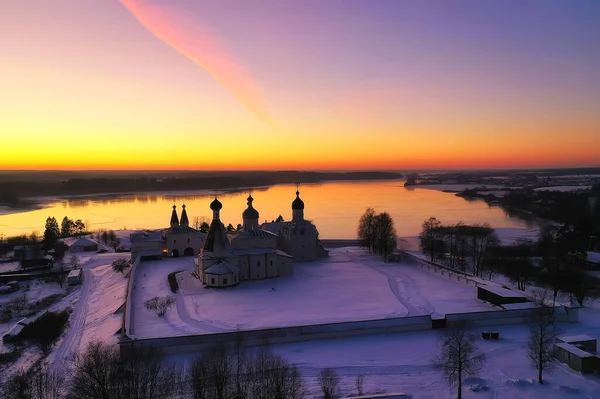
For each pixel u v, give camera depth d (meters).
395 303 82.06
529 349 59.84
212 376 47.66
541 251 129.75
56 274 121.19
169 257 127.38
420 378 52.22
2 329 81.50
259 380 48.03
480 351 59.59
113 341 66.31
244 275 101.56
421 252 141.38
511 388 49.06
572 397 47.12
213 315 75.38
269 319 72.94
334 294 88.50
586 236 130.00
